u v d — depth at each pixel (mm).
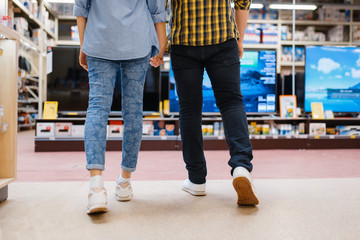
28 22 6707
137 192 1506
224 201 1342
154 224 1062
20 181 1848
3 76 1373
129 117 1306
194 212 1189
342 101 3980
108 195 1450
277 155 3111
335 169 2322
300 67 6852
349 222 1076
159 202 1329
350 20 7023
